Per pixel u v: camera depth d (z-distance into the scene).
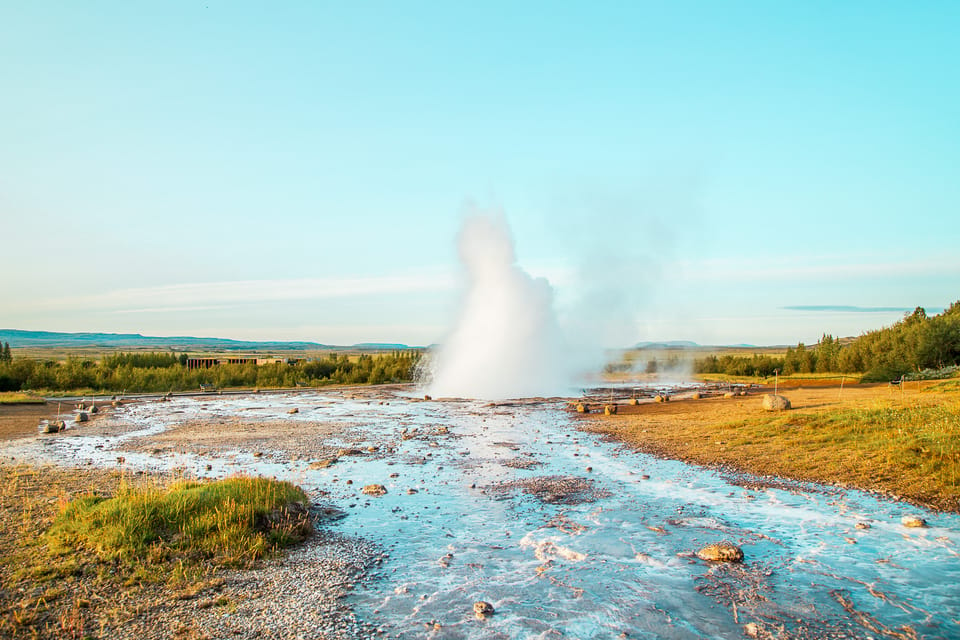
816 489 16.67
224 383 72.81
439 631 8.63
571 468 20.42
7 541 11.73
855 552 11.88
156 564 10.78
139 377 64.75
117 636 8.20
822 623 8.88
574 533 13.27
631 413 37.06
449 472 19.88
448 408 43.09
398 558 11.70
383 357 89.25
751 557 11.70
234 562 11.05
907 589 10.09
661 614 9.25
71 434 29.70
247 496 13.68
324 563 11.31
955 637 8.41
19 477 18.22
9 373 58.56
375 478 19.00
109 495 15.41
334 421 35.41
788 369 88.25
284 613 9.09
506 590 10.17
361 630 8.62
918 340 58.75
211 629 8.48
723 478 18.39
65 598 9.34
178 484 15.17
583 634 8.59
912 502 15.09
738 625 8.86
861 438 21.42
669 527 13.67
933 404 25.11
